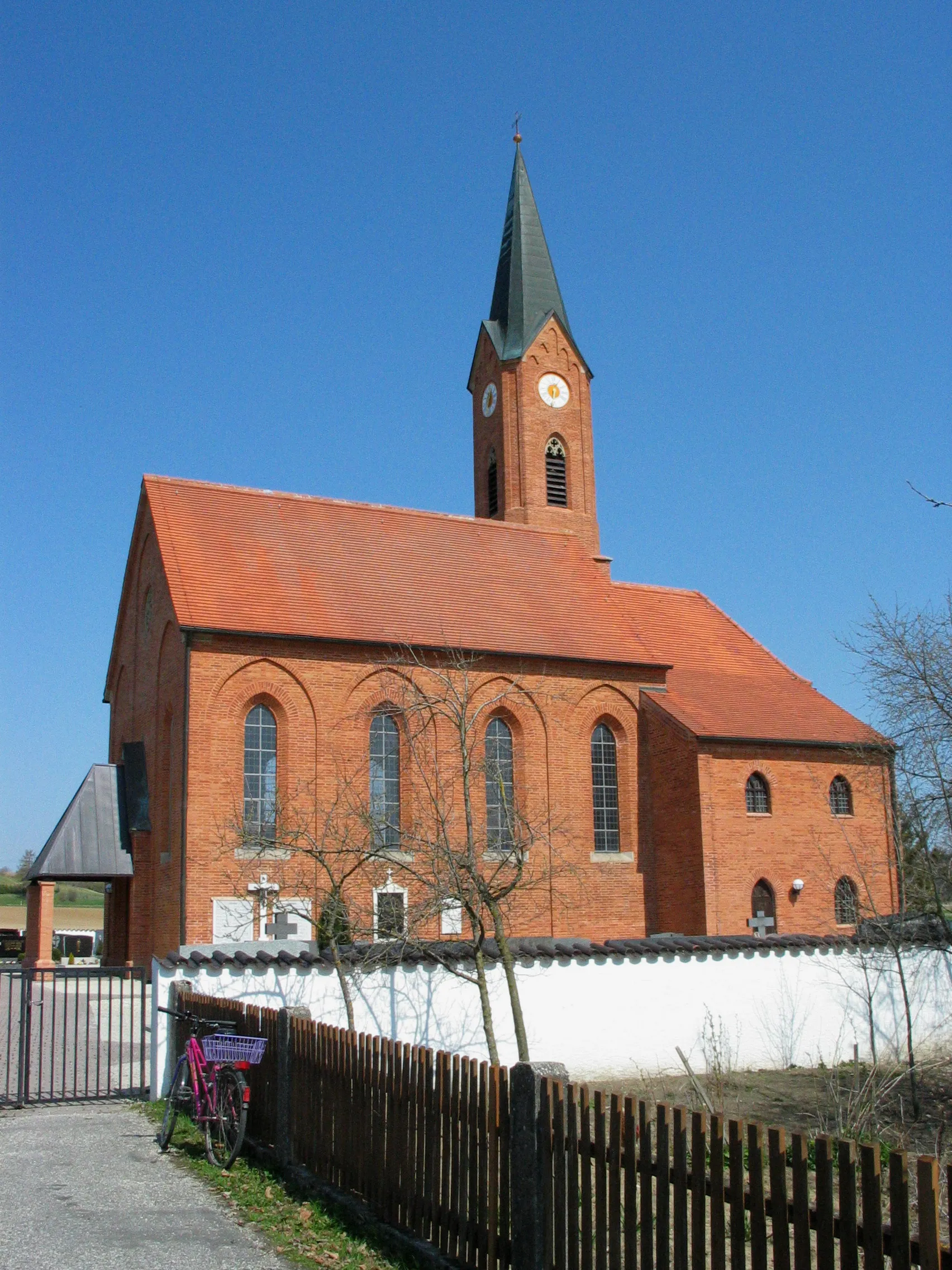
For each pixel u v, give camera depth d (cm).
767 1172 905
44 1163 1510
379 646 3750
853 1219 757
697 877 4012
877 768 3372
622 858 4128
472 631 4031
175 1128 1712
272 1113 1528
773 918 4088
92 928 7144
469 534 4684
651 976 2442
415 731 3509
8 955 5353
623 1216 937
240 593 3722
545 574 4659
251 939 3325
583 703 4175
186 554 3803
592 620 4447
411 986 2191
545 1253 985
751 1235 823
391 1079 1245
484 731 3947
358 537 4325
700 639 5012
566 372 5384
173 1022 1986
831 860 4284
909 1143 1766
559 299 5478
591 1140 981
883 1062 2562
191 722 3422
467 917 3625
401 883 3450
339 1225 1241
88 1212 1272
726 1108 2055
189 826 3353
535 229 5547
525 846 2325
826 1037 2588
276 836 2803
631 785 4212
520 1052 1914
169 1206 1298
